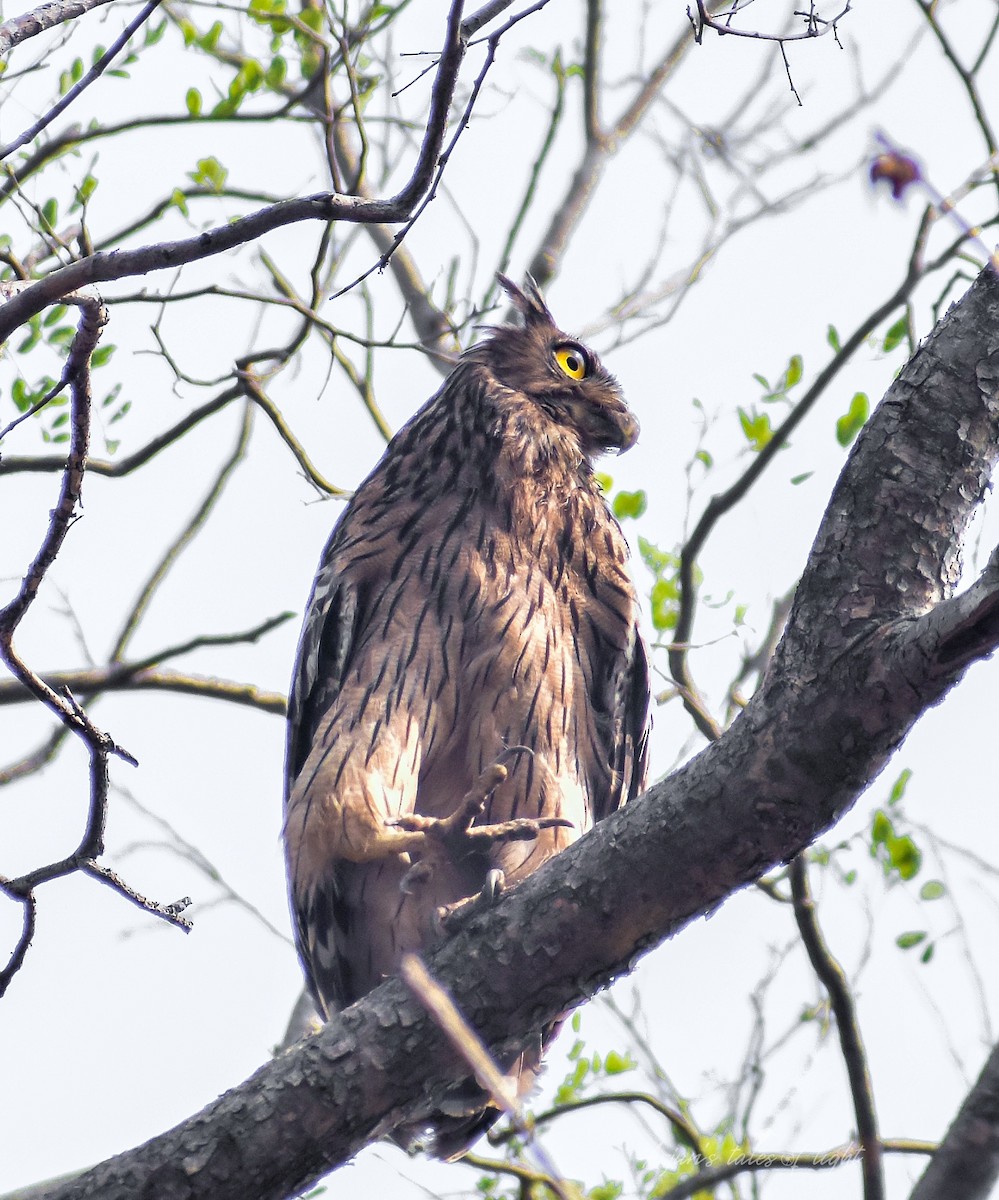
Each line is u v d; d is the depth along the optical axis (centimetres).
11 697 1138
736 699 1198
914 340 1179
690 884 641
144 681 1159
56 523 616
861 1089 965
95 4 664
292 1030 1126
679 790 639
